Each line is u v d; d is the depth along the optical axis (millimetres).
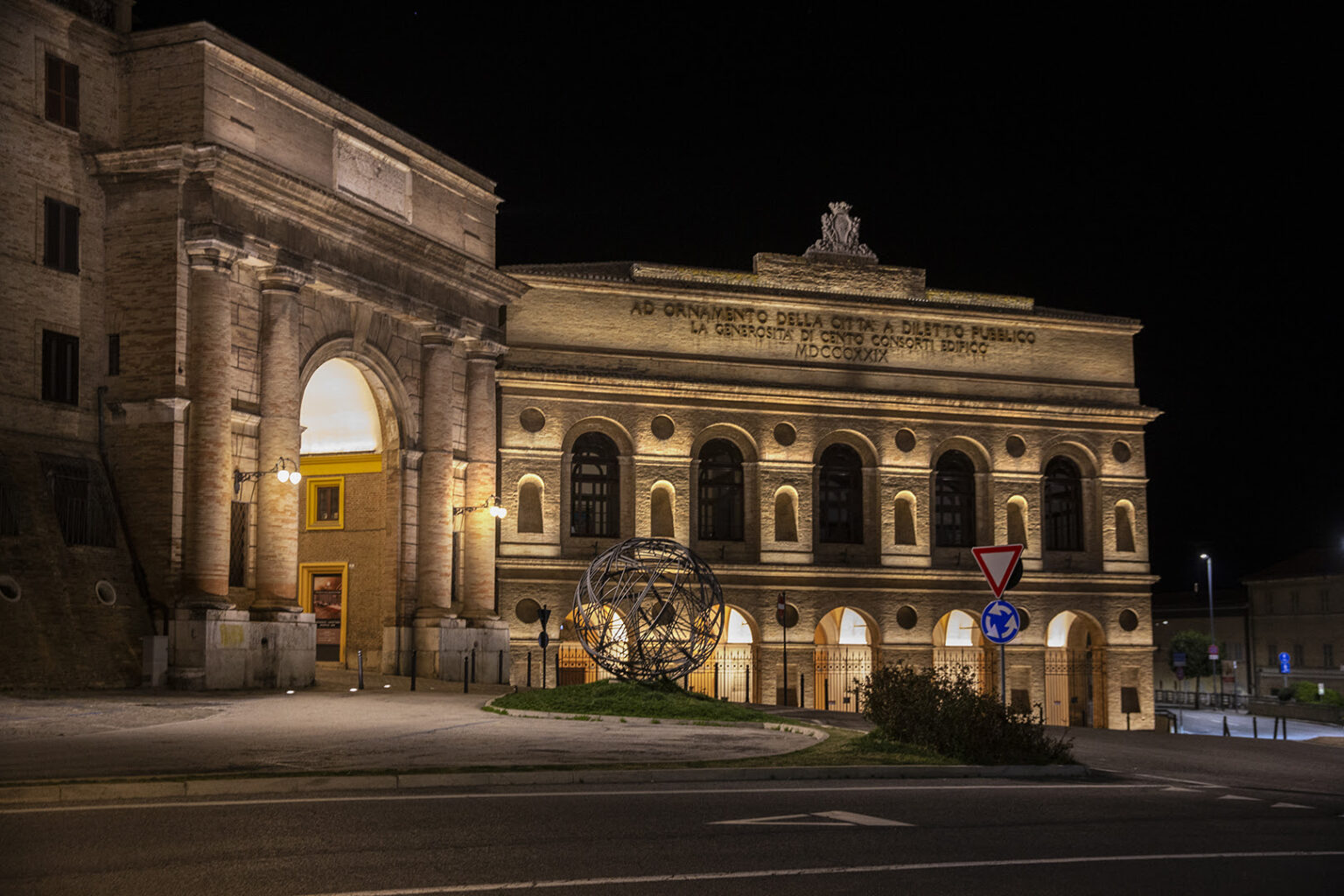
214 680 29938
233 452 31938
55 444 29984
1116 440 53562
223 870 9688
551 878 9617
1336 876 10555
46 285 30109
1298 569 85875
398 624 38562
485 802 13375
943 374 51188
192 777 14016
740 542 47844
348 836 11164
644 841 11250
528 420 44844
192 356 30938
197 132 31172
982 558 19281
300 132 34500
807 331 49469
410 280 38406
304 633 32750
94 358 31047
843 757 18047
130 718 21797
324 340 35531
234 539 32281
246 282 32562
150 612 30141
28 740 18312
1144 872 10484
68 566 28891
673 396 46875
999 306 52938
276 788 14039
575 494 45812
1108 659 52031
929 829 12430
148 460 30609
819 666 49031
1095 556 52781
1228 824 13641
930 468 50531
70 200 30859
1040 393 52562
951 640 51188
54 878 9320
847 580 48750
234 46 32250
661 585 44656
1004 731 18984
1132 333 54406
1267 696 75250
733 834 11734
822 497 49719
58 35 30828
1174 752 25281
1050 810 14148
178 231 30828
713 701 26859
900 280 51469
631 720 23547
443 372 39812
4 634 26844
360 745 18359
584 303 46375
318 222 34188
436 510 39344
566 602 44250
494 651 40562
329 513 41188
